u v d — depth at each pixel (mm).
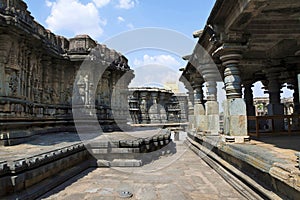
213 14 6410
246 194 5082
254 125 13602
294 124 12680
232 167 6285
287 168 3586
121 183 6383
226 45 6672
